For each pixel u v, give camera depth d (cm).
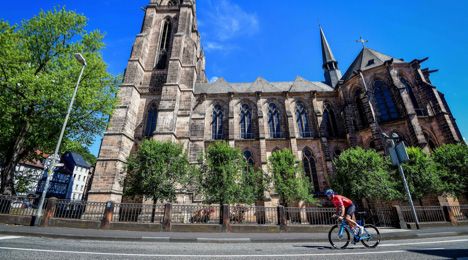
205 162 2384
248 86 4753
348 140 3331
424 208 1933
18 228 1366
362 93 3253
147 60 3797
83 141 2575
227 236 1359
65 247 883
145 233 1423
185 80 3519
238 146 3559
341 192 2420
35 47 2333
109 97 2616
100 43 2661
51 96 1992
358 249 891
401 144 1734
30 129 2273
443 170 2269
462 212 2178
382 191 2170
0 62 1948
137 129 3269
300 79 4497
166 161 2223
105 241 1149
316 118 3719
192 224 1627
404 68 3278
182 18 4084
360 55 4019
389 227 1831
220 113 3944
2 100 1947
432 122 2864
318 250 883
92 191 2491
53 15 2395
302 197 2461
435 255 711
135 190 2139
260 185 2572
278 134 3781
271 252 843
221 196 2159
